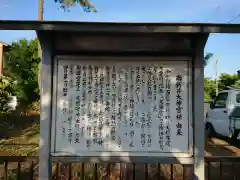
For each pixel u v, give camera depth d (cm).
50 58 379
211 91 3412
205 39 377
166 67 386
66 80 384
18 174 415
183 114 384
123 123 383
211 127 1080
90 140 381
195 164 378
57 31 368
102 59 385
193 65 384
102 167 493
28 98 1614
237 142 910
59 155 378
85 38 387
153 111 384
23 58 1839
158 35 386
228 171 597
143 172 501
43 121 377
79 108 383
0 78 938
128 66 386
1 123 1197
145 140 381
